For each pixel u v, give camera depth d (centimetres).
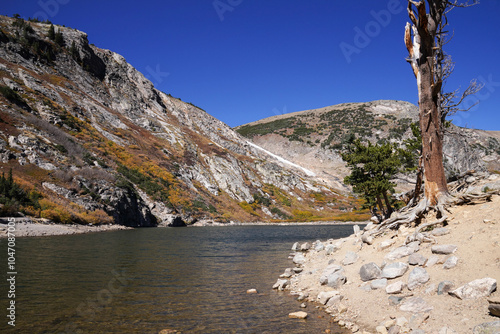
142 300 1138
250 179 11369
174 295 1216
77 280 1398
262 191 10969
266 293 1259
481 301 748
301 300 1146
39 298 1110
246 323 908
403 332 745
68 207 4597
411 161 2667
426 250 1130
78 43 11544
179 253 2484
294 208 10712
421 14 1388
